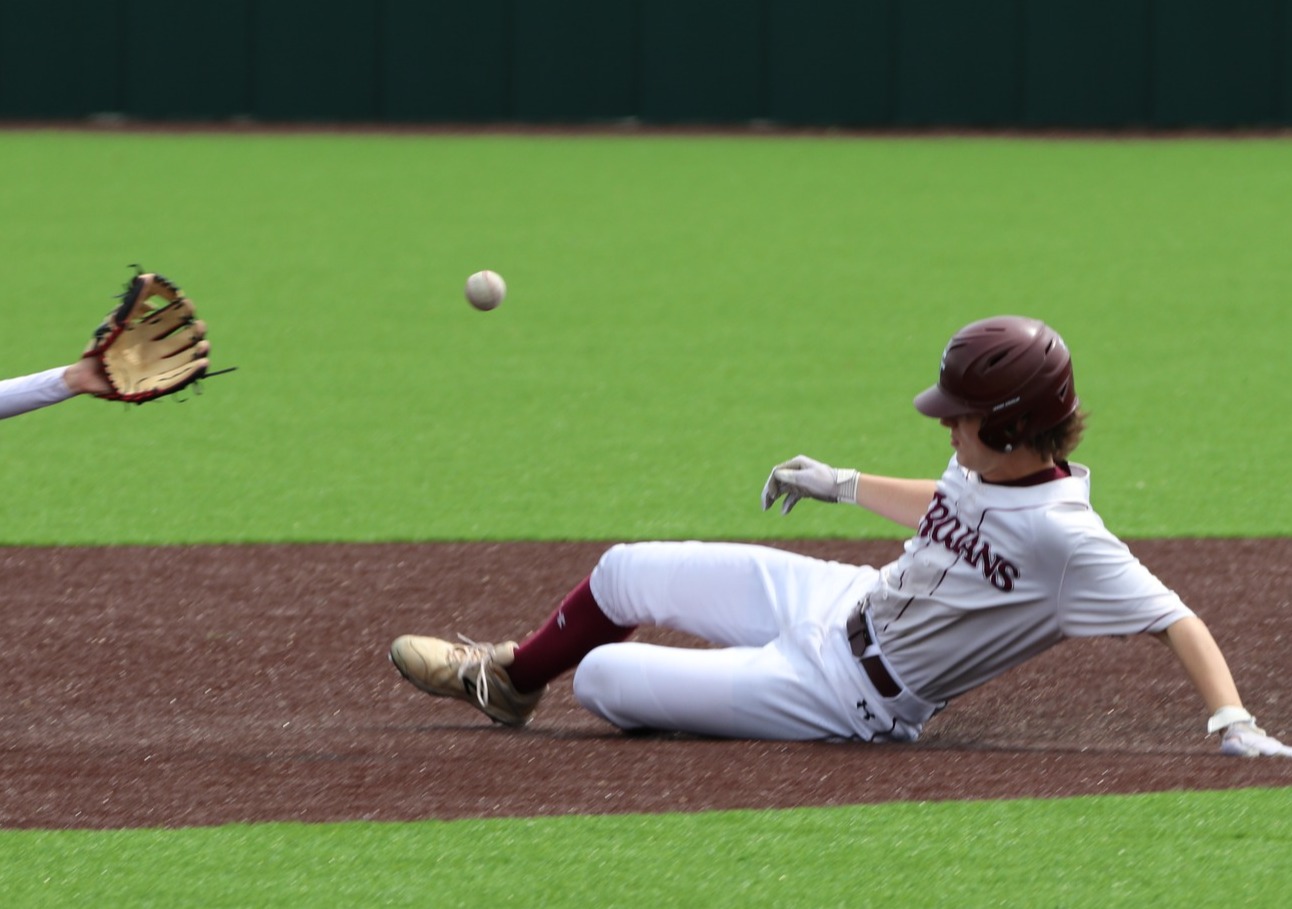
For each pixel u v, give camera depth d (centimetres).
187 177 7231
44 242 5641
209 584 2292
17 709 1794
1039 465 1478
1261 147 8269
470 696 1709
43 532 2550
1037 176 7362
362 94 9088
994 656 1520
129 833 1305
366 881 1216
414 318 4488
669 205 6606
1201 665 1450
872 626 1548
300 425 3312
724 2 8981
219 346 4106
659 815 1343
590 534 2569
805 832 1302
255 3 8988
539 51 9050
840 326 4394
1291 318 4484
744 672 1570
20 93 9012
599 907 1176
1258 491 2820
